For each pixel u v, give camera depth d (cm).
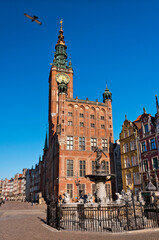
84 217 1911
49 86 8544
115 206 1967
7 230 1766
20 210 4622
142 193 2264
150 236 1379
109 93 6650
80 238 1373
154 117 4775
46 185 8538
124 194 3059
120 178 6366
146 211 2005
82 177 5522
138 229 1605
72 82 8319
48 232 1636
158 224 1705
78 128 5959
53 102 7550
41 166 10631
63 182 5325
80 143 5875
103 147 6116
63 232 1619
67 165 5519
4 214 3534
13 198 19125
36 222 2303
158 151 4353
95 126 6191
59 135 5672
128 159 5300
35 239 1374
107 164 5994
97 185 2633
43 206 6347
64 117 5878
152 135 4569
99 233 1534
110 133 6303
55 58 8800
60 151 5550
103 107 6475
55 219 1880
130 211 2116
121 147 5597
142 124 4912
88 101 6325
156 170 4262
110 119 6444
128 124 5431
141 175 4675
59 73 7994
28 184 15212
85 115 6166
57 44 8906
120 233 1504
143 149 4812
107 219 1798
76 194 5328
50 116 7812
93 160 5819
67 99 6094
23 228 1867
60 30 9350
